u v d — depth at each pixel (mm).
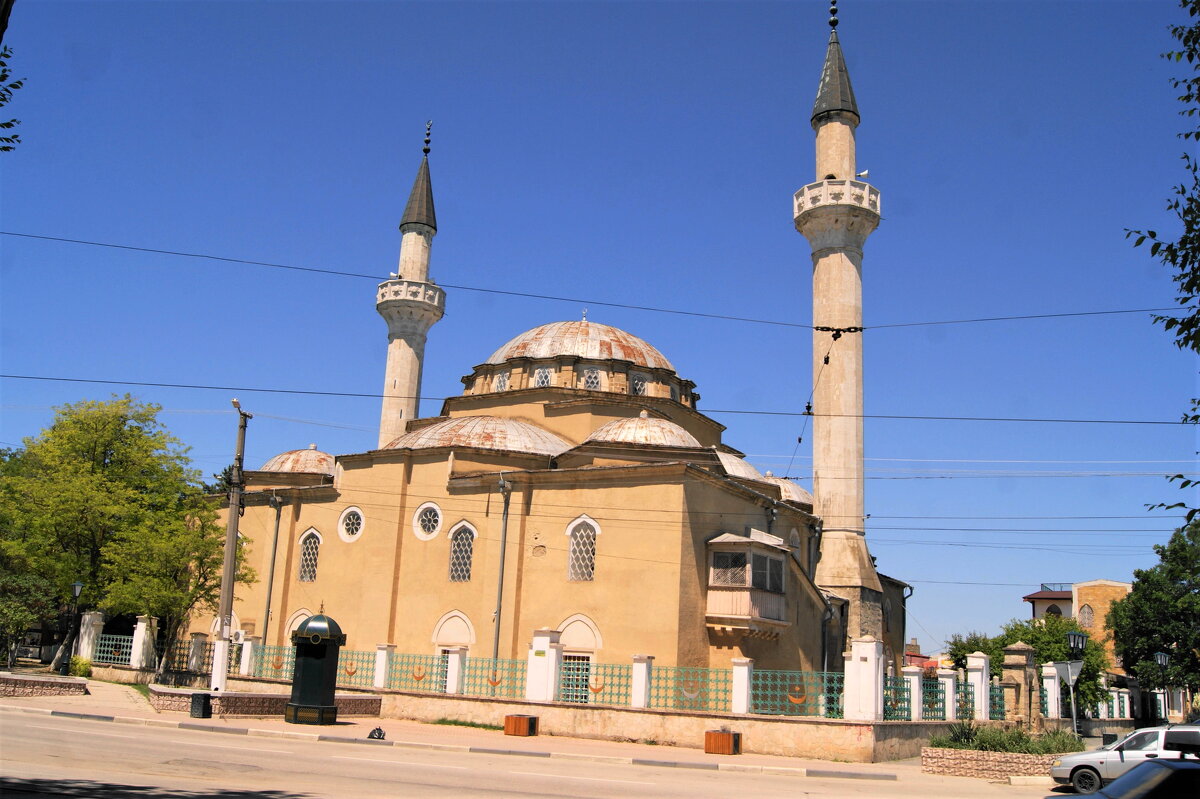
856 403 38000
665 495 32250
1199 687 51344
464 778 17312
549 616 33469
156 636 43656
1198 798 9922
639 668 27219
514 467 37812
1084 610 73500
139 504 42625
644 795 16312
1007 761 22328
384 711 30375
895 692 27000
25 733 21141
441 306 49125
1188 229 11570
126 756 17984
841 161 39938
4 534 43094
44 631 54344
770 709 26516
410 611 36719
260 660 35125
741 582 31938
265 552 41938
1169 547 53844
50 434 43781
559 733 27328
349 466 40219
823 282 39125
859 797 17406
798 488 47125
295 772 16922
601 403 41062
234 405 33844
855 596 36062
